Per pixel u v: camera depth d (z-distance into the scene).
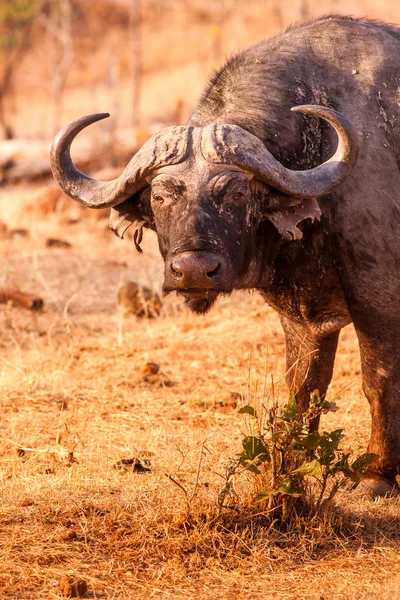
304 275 18.16
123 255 40.53
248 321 31.19
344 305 18.59
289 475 16.06
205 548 15.33
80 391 25.02
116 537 15.57
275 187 16.48
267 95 18.02
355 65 18.38
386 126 18.06
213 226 15.93
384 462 18.12
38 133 105.75
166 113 104.56
